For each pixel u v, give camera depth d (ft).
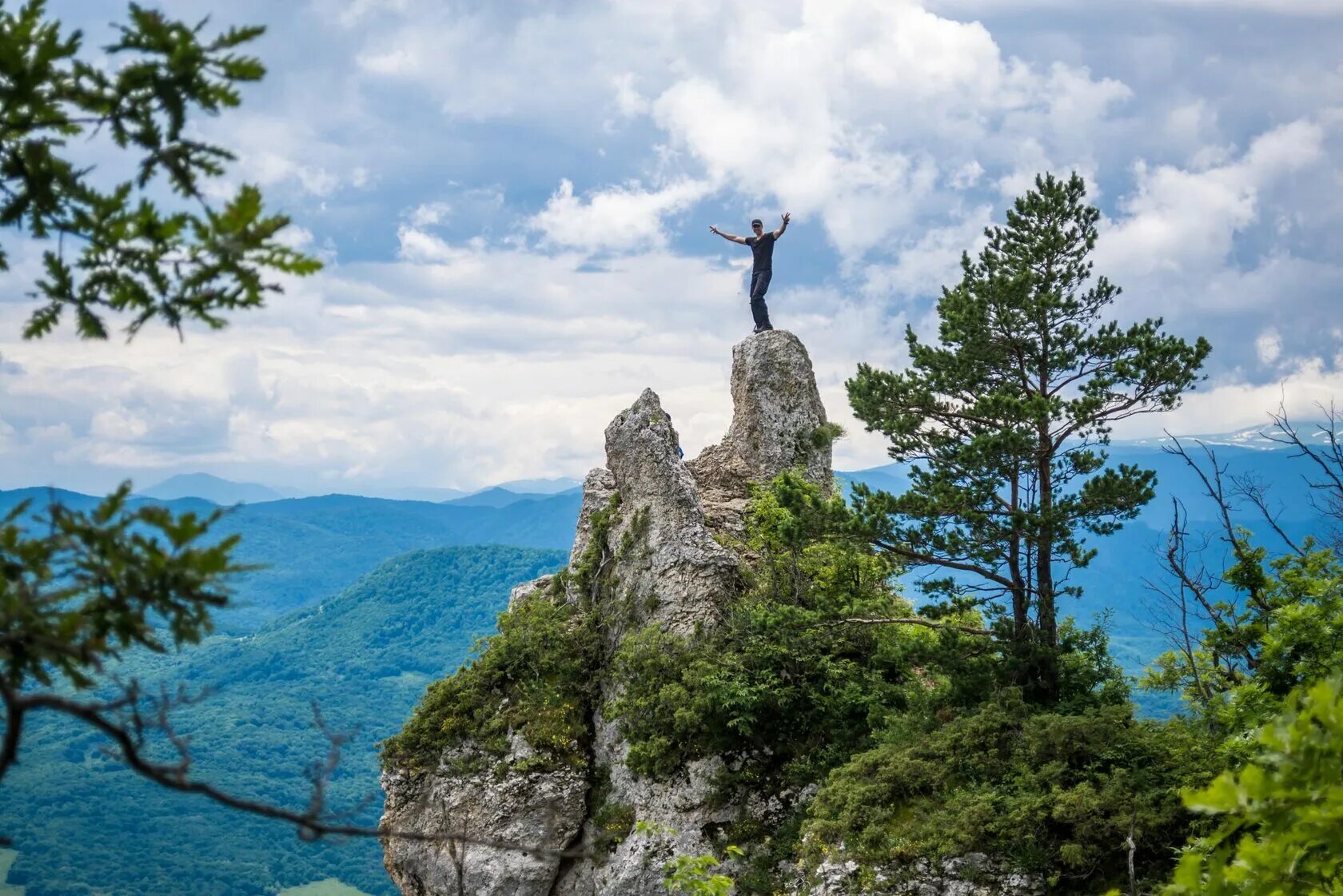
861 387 110.52
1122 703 98.22
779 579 129.49
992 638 108.58
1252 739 60.90
